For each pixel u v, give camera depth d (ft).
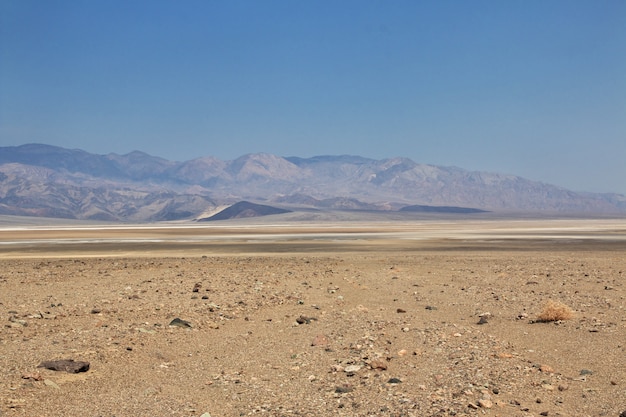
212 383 45.73
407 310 78.74
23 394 42.37
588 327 65.57
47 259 182.29
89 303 83.35
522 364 49.98
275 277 120.16
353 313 76.33
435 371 47.88
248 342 59.82
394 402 40.37
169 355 54.54
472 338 59.88
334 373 47.91
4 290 98.73
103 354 53.83
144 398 42.22
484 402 39.60
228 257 183.11
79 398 42.14
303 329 65.82
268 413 38.83
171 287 102.47
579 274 123.95
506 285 105.60
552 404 40.22
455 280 114.11
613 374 47.09
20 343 57.47
